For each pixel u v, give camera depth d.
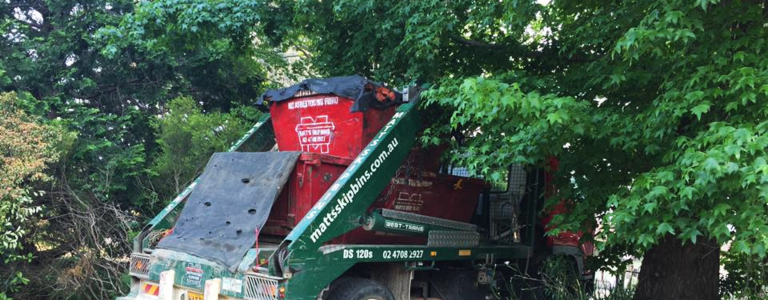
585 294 8.24
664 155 5.29
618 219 4.95
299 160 6.12
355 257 6.00
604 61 6.21
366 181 6.17
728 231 4.68
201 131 9.89
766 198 4.16
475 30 8.41
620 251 8.37
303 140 6.96
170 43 8.99
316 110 6.83
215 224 6.05
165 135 9.90
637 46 4.91
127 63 11.10
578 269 8.99
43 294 9.05
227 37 9.14
